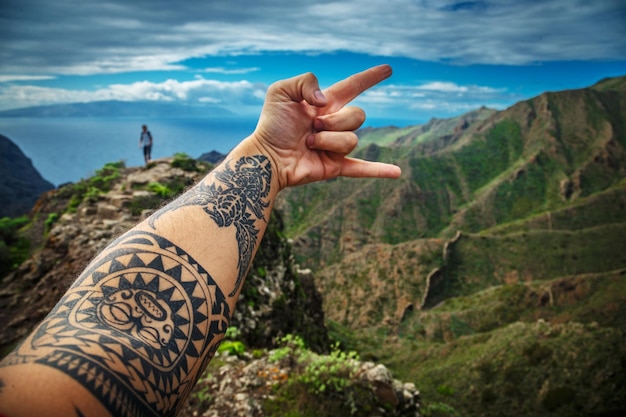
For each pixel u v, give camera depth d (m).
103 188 16.14
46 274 12.23
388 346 77.00
